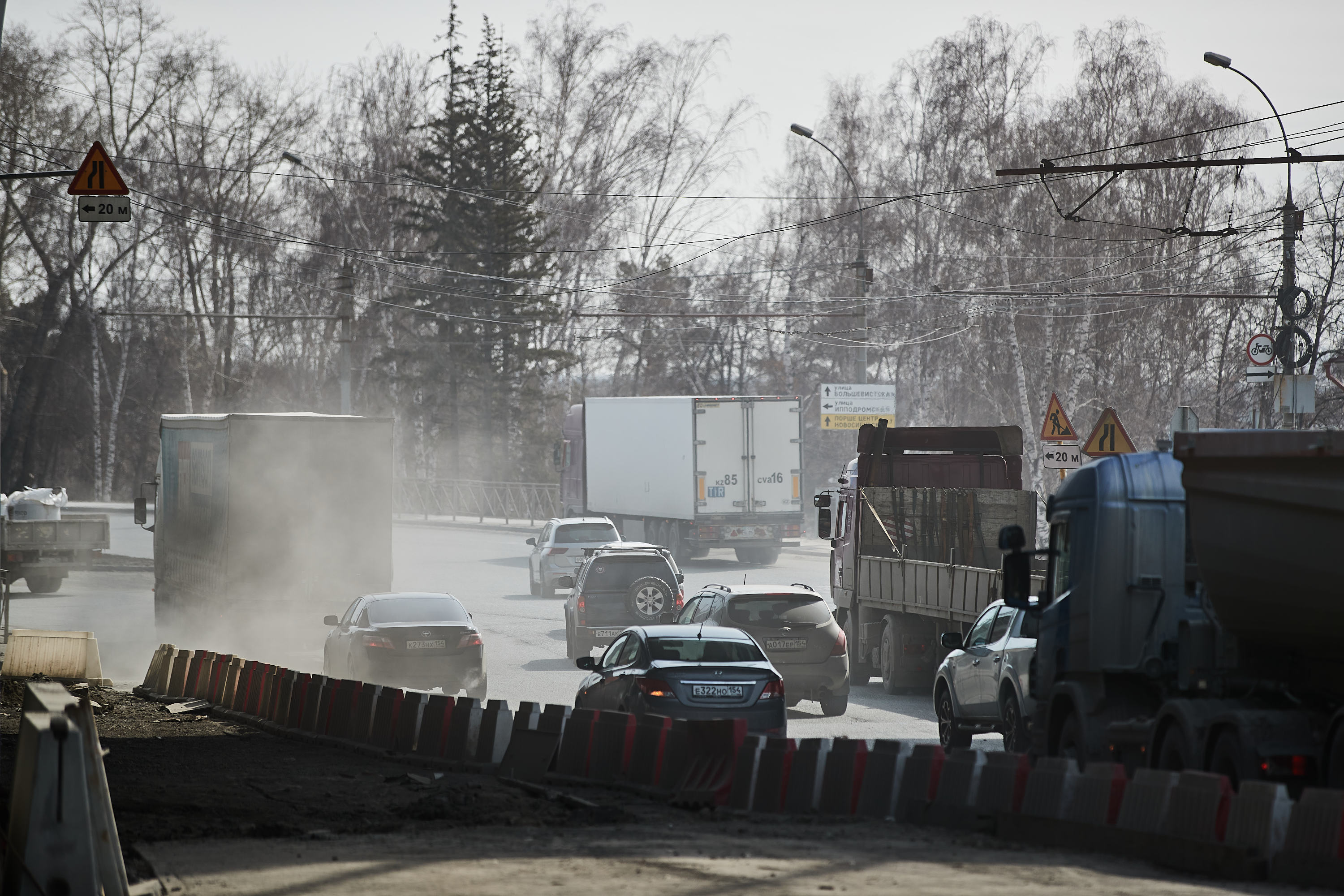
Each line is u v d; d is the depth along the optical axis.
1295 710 28.23
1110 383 161.12
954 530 68.81
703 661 46.12
